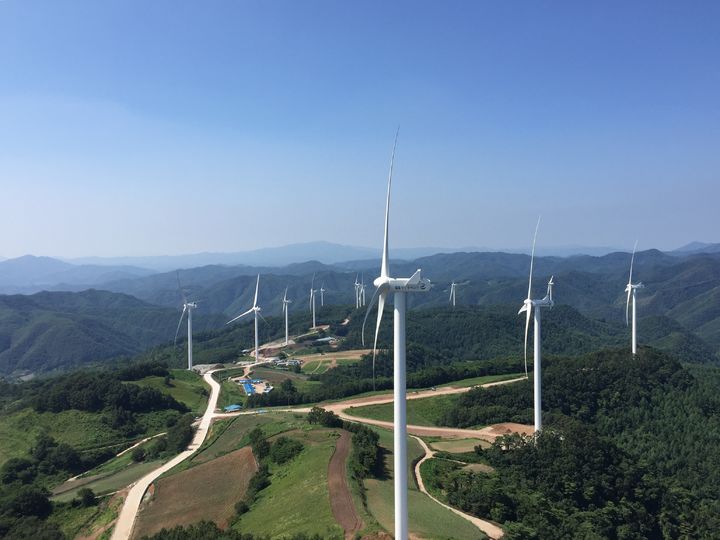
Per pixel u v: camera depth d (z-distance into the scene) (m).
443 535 70.19
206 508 100.19
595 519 90.12
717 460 132.00
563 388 162.25
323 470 94.56
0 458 155.75
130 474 129.75
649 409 154.38
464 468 108.00
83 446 160.88
